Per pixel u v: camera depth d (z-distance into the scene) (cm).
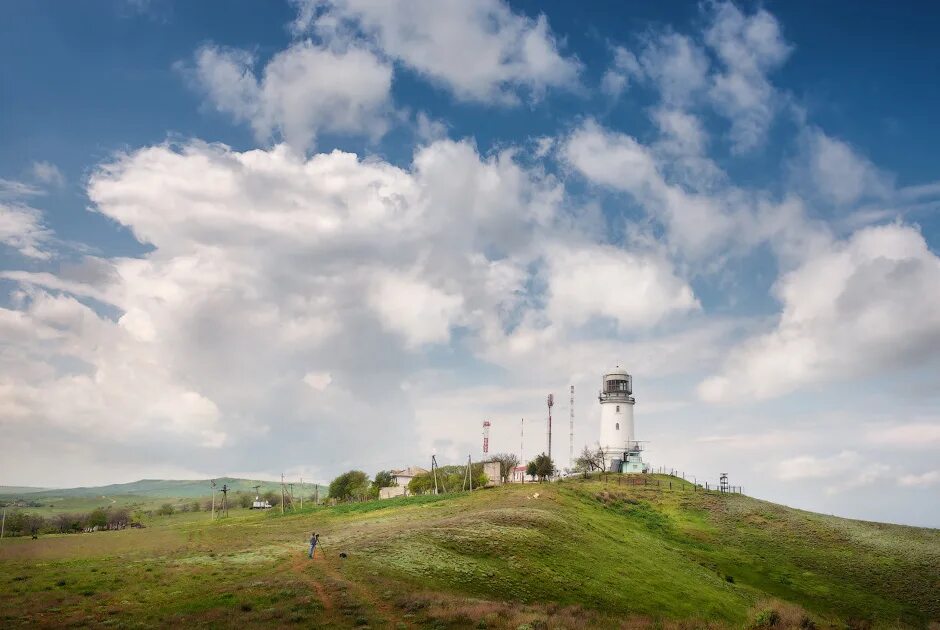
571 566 6262
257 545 7219
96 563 5859
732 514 11919
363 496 18125
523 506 9212
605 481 15325
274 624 3838
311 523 10931
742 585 8031
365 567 5372
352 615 4069
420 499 12862
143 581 5000
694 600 6328
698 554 9431
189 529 10588
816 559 9669
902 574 9062
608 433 18350
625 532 9050
